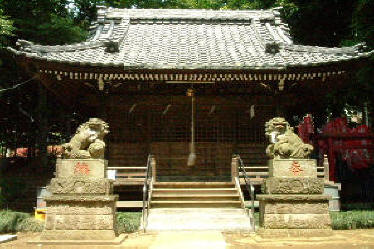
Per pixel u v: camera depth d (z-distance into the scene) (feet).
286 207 30.91
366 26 57.88
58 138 94.58
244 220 38.52
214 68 47.26
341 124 56.13
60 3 79.36
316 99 58.13
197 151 56.39
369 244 28.04
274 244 27.94
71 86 52.11
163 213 40.27
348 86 67.10
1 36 59.36
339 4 73.72
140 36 62.18
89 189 30.60
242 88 55.67
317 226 30.81
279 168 31.81
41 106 75.00
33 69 47.62
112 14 67.67
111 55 52.39
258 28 64.28
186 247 28.02
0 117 83.92
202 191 45.03
